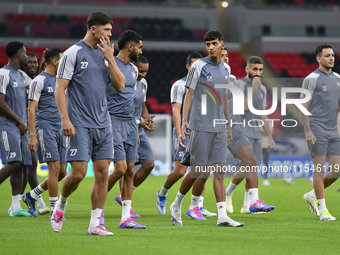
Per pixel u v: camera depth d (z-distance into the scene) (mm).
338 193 32656
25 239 13438
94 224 14336
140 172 21578
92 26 13750
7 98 20281
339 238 14008
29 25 77500
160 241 13188
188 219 19500
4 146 19906
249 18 85500
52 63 19703
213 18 86938
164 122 51156
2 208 23953
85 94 13695
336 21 86312
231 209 22281
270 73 75562
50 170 19406
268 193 32844
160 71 74625
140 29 81125
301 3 91812
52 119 19625
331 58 19547
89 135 13797
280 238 13930
